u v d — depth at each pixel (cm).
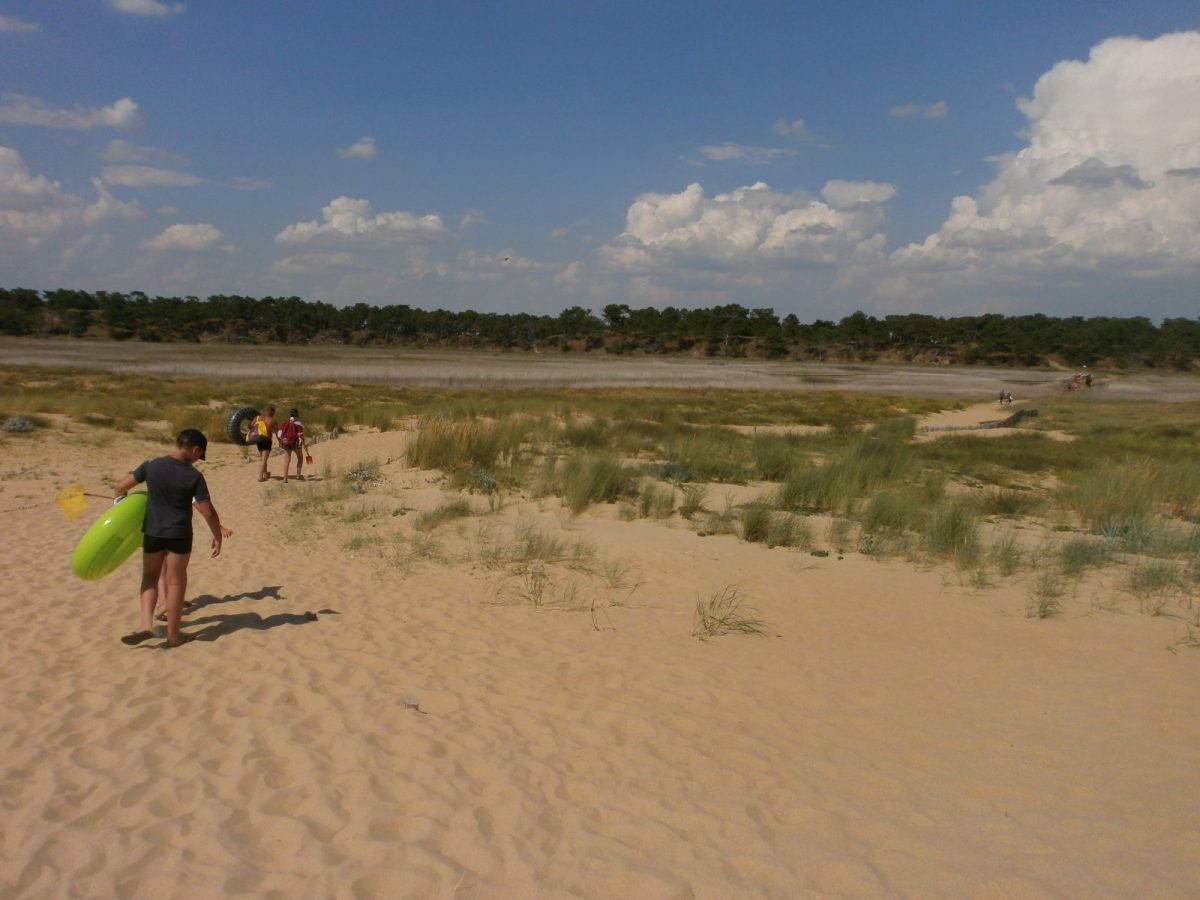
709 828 362
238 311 14250
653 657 583
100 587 722
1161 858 339
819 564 888
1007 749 441
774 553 940
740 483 1511
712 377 7694
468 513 1098
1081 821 369
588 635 629
